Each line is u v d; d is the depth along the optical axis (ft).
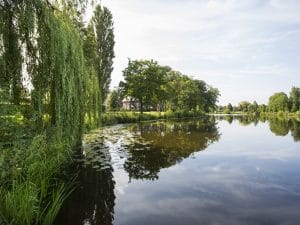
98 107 48.91
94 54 53.62
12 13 20.49
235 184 25.25
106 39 106.73
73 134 27.68
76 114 27.71
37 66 22.41
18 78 21.39
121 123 110.63
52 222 16.34
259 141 55.47
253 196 22.08
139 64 142.10
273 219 17.81
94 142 50.37
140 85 136.98
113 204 20.24
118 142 50.80
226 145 49.24
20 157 21.36
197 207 19.81
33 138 22.40
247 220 17.63
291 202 20.70
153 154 39.42
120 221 17.48
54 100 24.23
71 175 27.43
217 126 101.86
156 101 146.30
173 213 18.75
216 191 23.29
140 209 19.42
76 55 27.55
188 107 213.87
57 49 23.36
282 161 35.19
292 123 124.16
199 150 43.50
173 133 69.92
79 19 27.32
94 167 30.78
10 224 14.28
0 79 19.70
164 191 23.22
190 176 27.99
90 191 22.77
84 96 31.45
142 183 25.36
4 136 20.27
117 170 29.73
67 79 24.95
